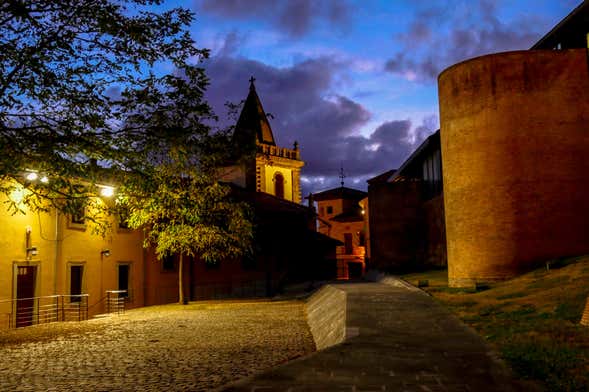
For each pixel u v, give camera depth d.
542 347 7.65
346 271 71.81
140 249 30.19
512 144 17.53
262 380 6.36
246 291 37.34
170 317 19.47
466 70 18.47
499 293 14.19
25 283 21.73
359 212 76.94
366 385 6.09
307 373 6.68
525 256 17.19
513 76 17.70
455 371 6.70
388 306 13.45
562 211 17.14
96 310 25.97
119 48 12.41
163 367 9.38
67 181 12.38
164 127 13.26
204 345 12.16
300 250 42.06
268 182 66.31
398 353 7.85
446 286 19.09
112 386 7.88
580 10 18.59
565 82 17.50
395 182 36.50
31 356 10.93
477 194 18.00
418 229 35.97
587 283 12.14
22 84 11.53
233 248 26.36
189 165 18.58
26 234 21.61
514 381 6.18
